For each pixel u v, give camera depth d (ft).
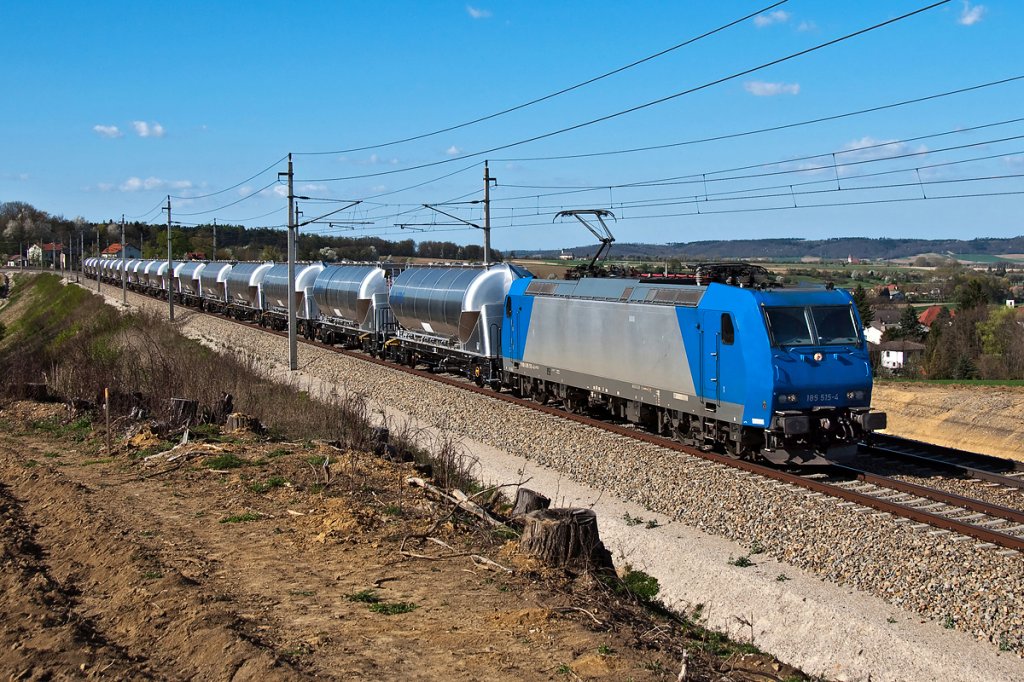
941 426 93.35
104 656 25.50
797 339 53.42
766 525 42.88
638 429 69.62
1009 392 95.81
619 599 32.68
